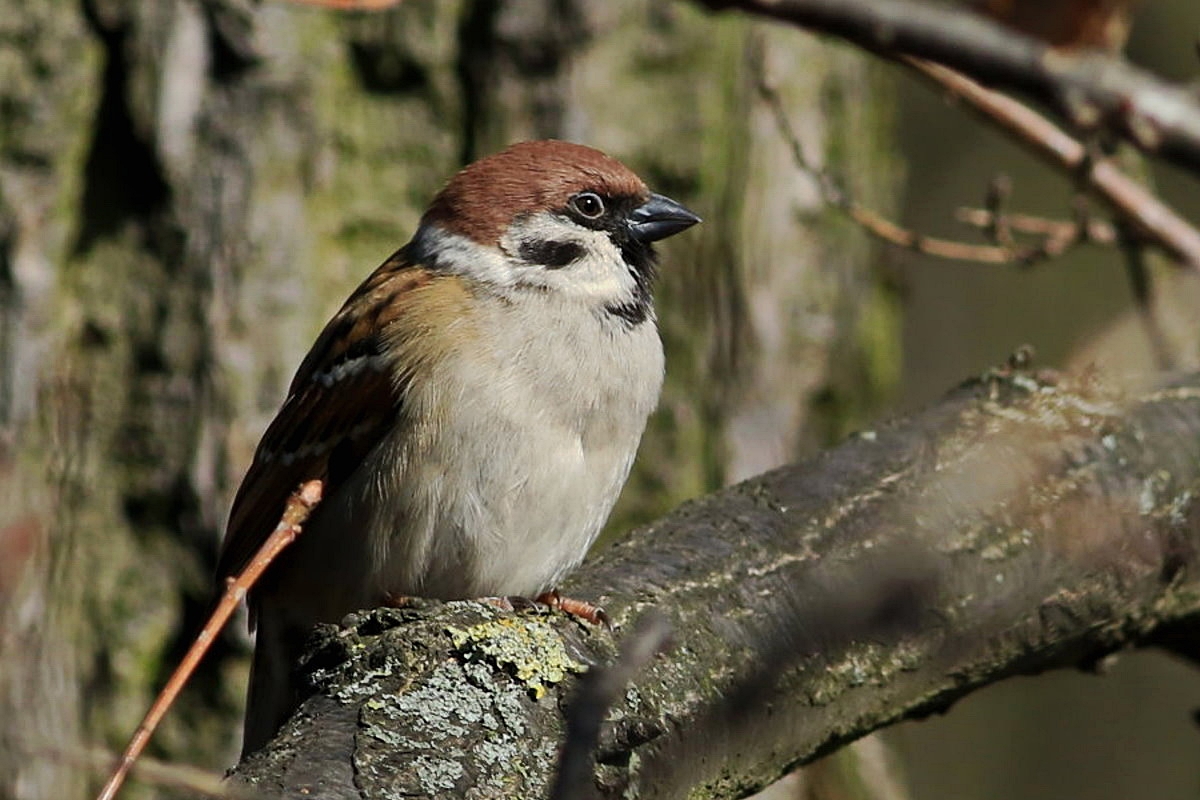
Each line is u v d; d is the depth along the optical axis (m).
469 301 8.80
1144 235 9.34
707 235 12.96
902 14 6.62
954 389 8.96
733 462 12.89
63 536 11.95
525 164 9.20
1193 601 8.63
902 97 18.77
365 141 12.55
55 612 11.82
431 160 12.66
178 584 12.03
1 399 11.86
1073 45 8.08
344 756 6.14
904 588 7.72
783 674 7.41
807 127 13.28
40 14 11.98
